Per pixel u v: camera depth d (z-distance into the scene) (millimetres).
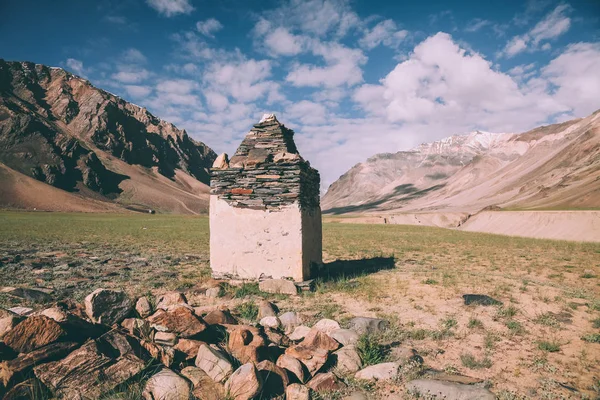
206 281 11070
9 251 18812
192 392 4301
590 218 50875
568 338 6488
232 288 10344
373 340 6215
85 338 4996
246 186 11164
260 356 5188
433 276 12250
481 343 6305
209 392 4320
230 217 11219
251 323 7164
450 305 8602
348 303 8969
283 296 9633
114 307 5859
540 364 5375
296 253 10633
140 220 81562
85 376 4258
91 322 5422
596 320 7211
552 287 10594
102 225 53344
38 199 144875
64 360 4352
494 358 5691
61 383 4133
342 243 28938
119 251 20391
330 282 11195
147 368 4691
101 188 197875
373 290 10172
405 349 5906
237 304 8836
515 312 7859
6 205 132250
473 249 24016
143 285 10820
